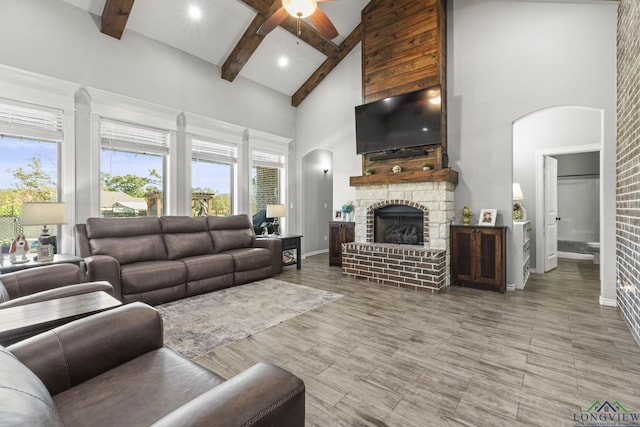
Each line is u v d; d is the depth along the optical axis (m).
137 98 4.14
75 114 3.65
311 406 1.67
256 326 2.75
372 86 4.82
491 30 4.08
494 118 4.08
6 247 3.31
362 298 3.57
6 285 2.10
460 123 4.33
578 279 4.48
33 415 0.55
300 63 5.70
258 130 5.70
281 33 4.96
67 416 0.96
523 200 5.16
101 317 1.29
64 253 3.54
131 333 1.32
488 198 4.14
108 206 4.02
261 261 4.38
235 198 5.45
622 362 2.11
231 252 4.29
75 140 3.64
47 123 3.47
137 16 4.00
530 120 5.10
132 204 4.25
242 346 2.37
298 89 6.27
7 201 3.33
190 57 4.74
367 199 4.85
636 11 2.55
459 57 4.33
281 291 3.86
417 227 4.55
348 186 5.67
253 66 5.41
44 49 3.41
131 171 4.23
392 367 2.07
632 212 2.64
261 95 5.78
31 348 1.09
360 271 4.54
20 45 3.26
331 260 5.52
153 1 3.91
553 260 5.21
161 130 4.46
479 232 3.94
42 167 3.51
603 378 1.92
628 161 2.79
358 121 4.86
